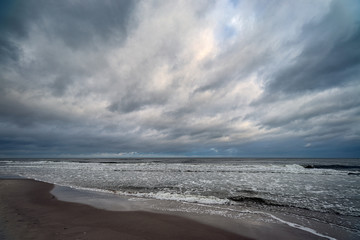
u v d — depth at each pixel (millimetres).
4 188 12172
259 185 13320
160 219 6562
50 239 4750
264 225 6121
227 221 6445
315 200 9273
